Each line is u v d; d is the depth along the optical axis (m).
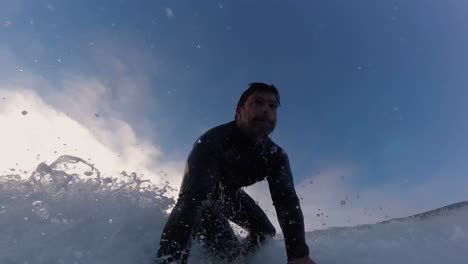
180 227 0.99
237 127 1.21
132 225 1.08
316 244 1.24
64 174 1.20
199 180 1.07
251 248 1.30
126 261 0.97
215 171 1.12
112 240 1.02
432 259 1.07
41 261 0.89
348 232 1.36
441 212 1.46
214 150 1.13
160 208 1.16
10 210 1.03
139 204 1.15
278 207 1.18
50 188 1.16
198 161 1.11
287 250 1.11
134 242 1.03
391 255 1.13
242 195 1.35
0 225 0.98
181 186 1.11
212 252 1.19
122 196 1.17
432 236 1.25
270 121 1.16
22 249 0.91
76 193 1.14
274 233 1.40
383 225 1.41
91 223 1.04
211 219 1.22
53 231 0.99
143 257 1.00
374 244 1.22
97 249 0.98
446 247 1.15
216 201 1.25
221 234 1.23
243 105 1.19
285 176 1.22
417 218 1.45
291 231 1.12
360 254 1.15
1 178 1.18
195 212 1.02
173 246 0.96
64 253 0.93
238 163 1.21
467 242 1.17
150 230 1.08
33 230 0.98
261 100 1.17
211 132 1.18
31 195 1.11
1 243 0.92
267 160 1.23
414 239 1.24
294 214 1.14
